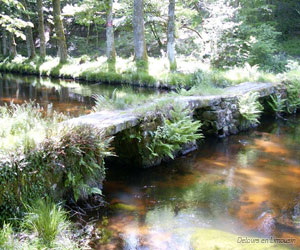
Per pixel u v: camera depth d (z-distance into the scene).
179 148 5.79
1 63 21.73
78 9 16.91
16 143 3.40
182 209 4.05
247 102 7.58
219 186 4.72
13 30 5.80
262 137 7.18
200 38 15.13
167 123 5.55
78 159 3.90
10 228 2.92
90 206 4.01
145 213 3.93
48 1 25.36
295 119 8.87
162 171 5.29
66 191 3.87
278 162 5.66
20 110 4.95
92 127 4.21
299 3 17.84
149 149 5.26
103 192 4.47
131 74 13.26
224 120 7.19
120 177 5.04
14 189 3.25
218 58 13.72
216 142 6.80
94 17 17.47
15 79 15.48
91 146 4.00
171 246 3.24
